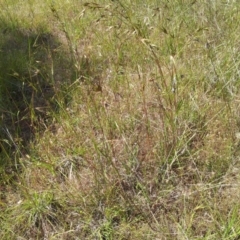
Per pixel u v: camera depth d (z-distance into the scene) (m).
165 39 2.57
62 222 1.73
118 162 1.93
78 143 2.02
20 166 1.97
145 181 1.83
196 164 1.89
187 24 2.72
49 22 3.24
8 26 3.19
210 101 2.10
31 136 2.14
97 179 1.83
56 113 2.26
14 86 2.51
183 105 2.06
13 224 1.72
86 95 2.25
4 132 2.18
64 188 1.86
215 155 1.88
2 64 2.65
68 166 1.96
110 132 2.07
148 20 2.63
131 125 2.06
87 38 2.93
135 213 1.73
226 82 2.21
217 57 2.30
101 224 1.70
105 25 2.90
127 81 2.23
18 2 3.58
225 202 1.70
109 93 2.32
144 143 1.98
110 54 2.65
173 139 1.86
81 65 2.50
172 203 1.76
